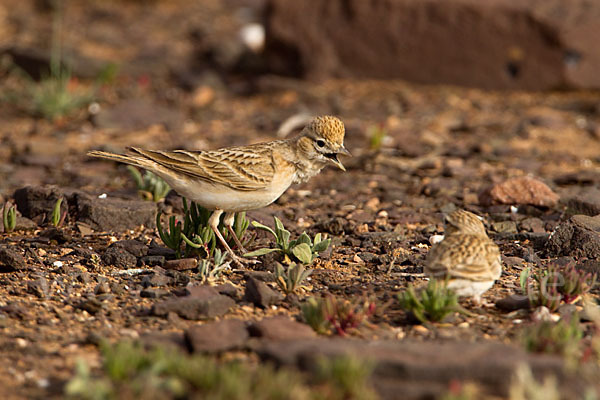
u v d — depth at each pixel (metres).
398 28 22.14
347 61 22.72
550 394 6.52
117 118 20.08
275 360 7.25
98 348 8.06
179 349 7.85
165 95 22.39
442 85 22.30
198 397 6.65
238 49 25.45
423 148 17.78
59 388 7.18
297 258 10.65
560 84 21.45
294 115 20.33
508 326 8.68
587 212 12.76
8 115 20.41
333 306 8.46
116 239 11.99
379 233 12.25
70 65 23.06
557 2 21.55
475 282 8.57
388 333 8.42
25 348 7.99
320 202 14.33
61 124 19.81
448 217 9.54
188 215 11.04
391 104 20.98
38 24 28.95
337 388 6.77
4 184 15.09
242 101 21.97
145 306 9.23
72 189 13.88
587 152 17.55
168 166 10.29
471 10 21.55
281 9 22.78
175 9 32.62
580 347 7.89
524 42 21.44
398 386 6.87
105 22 29.95
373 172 16.33
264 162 10.43
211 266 10.58
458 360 7.03
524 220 12.88
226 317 8.92
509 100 21.33
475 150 17.48
